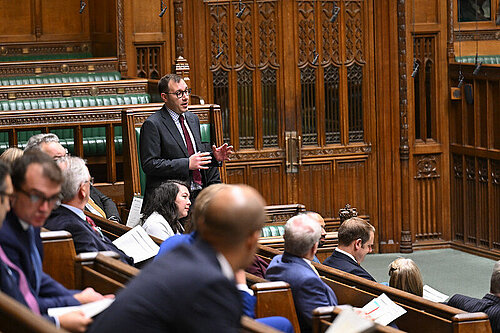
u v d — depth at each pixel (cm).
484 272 1112
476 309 609
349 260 621
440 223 1246
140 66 1160
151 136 700
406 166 1229
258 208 270
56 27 1271
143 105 808
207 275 254
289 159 1218
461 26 1266
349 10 1215
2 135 1033
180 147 707
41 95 1045
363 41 1223
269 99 1210
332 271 565
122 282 402
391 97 1227
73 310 336
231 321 253
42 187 326
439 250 1236
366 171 1241
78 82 1073
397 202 1234
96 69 1150
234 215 265
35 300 335
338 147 1229
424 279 1092
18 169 326
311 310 484
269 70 1207
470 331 475
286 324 415
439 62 1224
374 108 1232
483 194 1179
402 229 1237
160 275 255
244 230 267
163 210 625
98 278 413
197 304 250
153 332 250
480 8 1270
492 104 1150
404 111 1223
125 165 804
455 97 1208
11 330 279
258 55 1198
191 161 685
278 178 1223
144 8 1147
